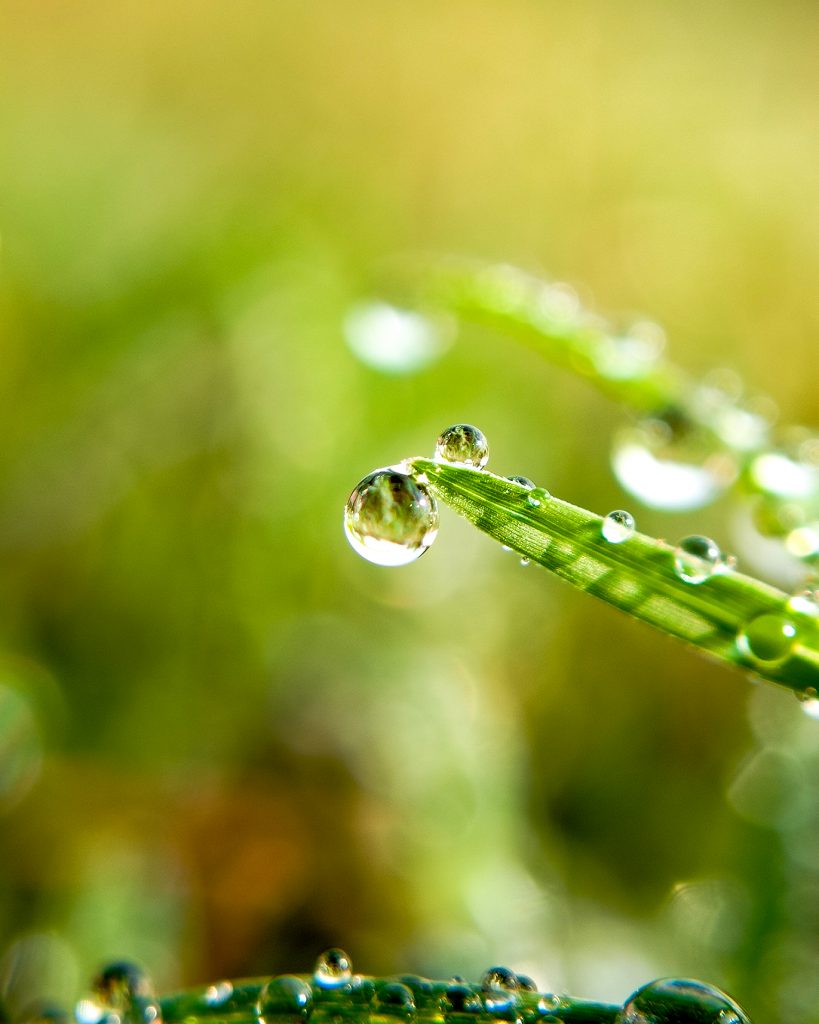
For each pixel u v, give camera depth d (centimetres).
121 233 17
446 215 21
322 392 15
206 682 13
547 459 16
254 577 14
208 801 12
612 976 11
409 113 22
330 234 18
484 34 24
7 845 11
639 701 14
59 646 13
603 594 8
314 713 12
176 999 8
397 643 14
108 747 12
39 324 15
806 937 10
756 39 26
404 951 11
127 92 22
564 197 22
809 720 11
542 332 10
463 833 12
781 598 8
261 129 22
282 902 11
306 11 24
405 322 13
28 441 14
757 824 11
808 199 22
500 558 15
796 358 19
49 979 10
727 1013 8
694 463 10
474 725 13
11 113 20
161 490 14
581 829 12
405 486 8
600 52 24
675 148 23
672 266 20
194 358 15
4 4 23
